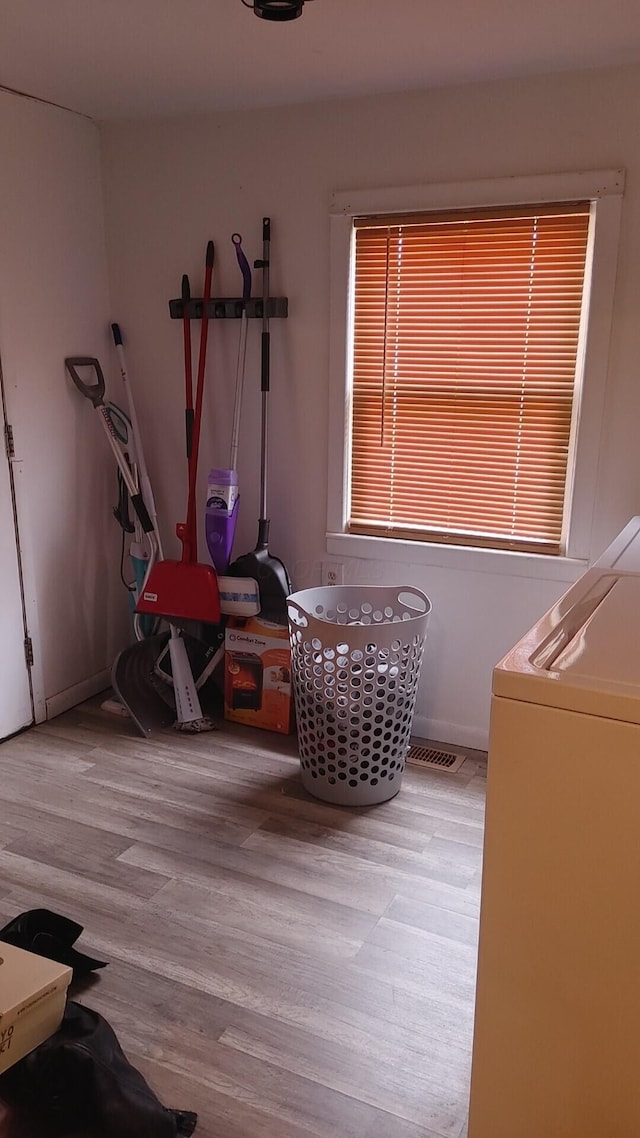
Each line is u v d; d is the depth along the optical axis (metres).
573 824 0.97
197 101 2.72
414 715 2.98
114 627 3.43
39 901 2.07
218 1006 1.75
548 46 2.16
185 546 2.97
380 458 2.87
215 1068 1.60
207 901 2.08
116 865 2.22
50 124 2.81
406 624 2.38
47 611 3.05
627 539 1.90
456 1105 1.53
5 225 2.69
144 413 3.26
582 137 2.36
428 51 2.21
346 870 2.21
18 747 2.88
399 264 2.68
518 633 2.75
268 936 1.96
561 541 2.66
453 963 1.88
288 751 2.88
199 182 2.92
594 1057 1.04
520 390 2.61
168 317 3.10
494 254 2.54
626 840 0.95
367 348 2.80
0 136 2.62
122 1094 1.45
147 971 1.85
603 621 1.19
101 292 3.16
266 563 2.92
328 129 2.68
